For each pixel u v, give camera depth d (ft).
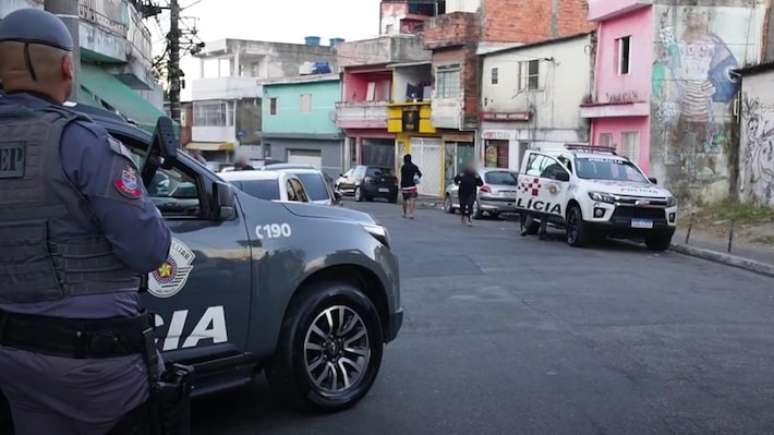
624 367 22.67
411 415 18.40
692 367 22.75
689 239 58.29
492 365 22.81
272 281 16.84
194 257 15.53
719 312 31.22
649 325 28.48
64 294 8.68
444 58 125.08
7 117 8.81
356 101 150.61
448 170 129.29
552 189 58.95
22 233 8.62
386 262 19.57
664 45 79.77
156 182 16.12
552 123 102.63
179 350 15.37
